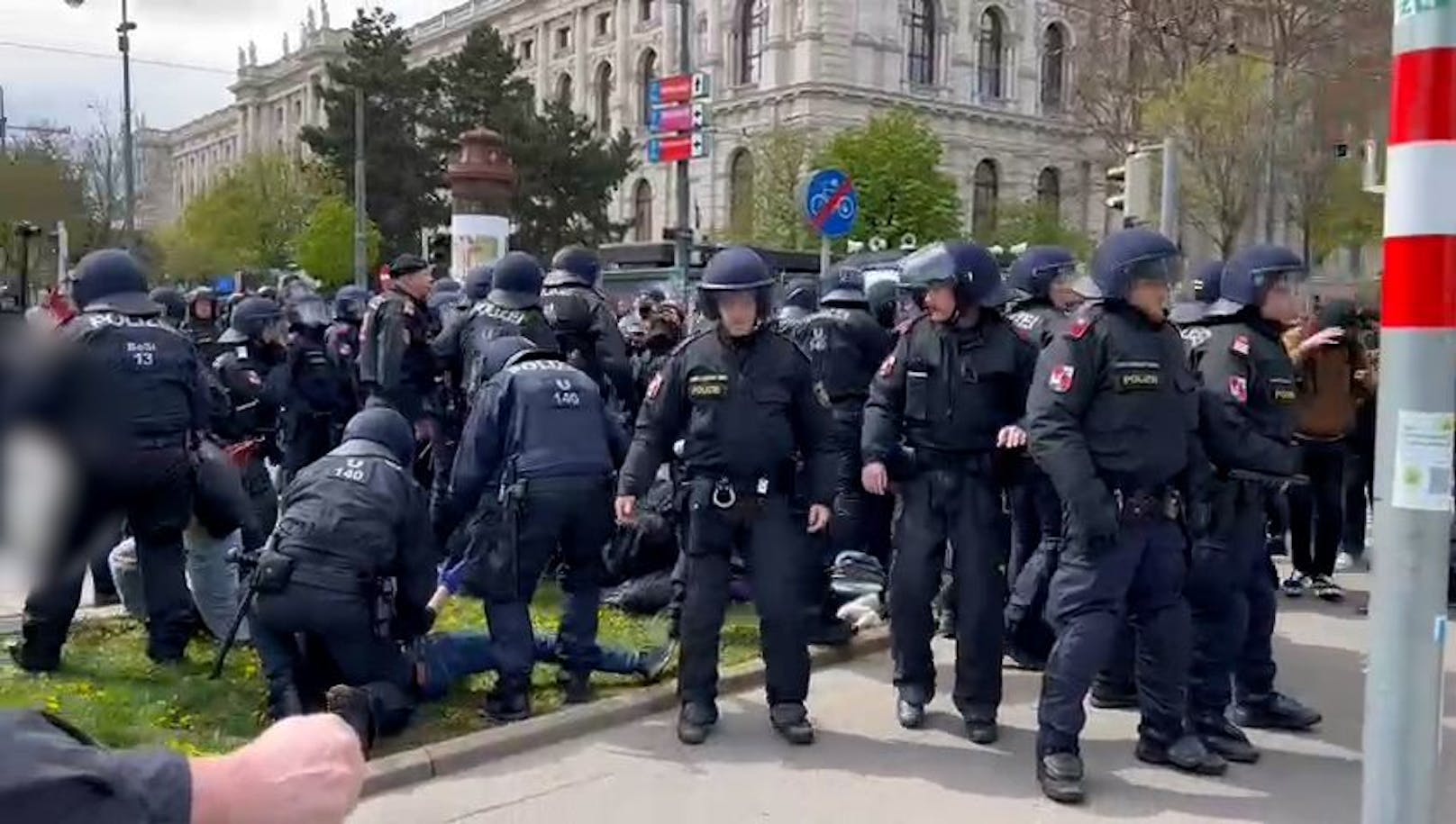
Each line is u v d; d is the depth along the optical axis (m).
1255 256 5.15
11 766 1.10
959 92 57.41
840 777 4.84
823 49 52.97
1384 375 2.96
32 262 6.57
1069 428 4.57
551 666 6.19
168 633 5.93
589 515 5.48
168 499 5.65
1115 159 30.11
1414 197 2.85
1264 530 5.29
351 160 49.44
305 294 9.46
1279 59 20.47
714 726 5.39
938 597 6.84
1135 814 4.50
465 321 7.32
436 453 7.51
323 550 4.89
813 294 9.12
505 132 48.50
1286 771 4.98
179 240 51.72
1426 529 2.92
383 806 4.49
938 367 5.19
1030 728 5.48
